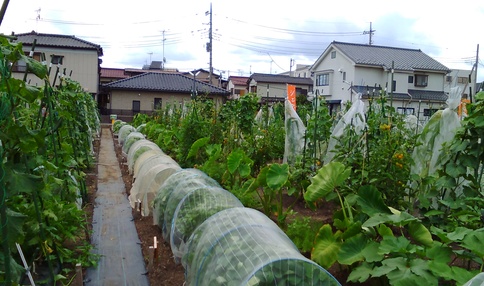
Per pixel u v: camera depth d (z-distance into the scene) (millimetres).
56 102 5371
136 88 32031
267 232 3389
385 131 5645
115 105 32438
